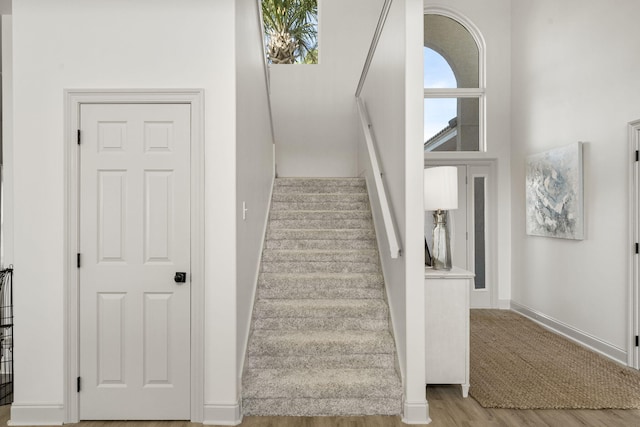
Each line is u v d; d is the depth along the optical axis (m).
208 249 2.62
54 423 2.60
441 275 2.97
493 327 4.85
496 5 5.84
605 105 3.81
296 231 4.09
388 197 3.41
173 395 2.63
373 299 3.47
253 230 3.38
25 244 2.62
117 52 2.64
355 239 4.09
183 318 2.63
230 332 2.61
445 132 5.99
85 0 2.64
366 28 6.09
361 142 5.32
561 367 3.55
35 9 2.63
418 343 2.65
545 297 4.88
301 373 2.88
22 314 2.62
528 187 5.18
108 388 2.63
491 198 5.88
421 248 2.69
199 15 2.65
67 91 2.62
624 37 3.56
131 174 2.64
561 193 4.42
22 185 2.62
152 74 2.64
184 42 2.64
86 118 2.64
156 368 2.63
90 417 2.63
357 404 2.71
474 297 5.88
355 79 6.10
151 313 2.63
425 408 2.62
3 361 3.43
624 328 3.61
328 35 6.11
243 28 2.94
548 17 4.79
